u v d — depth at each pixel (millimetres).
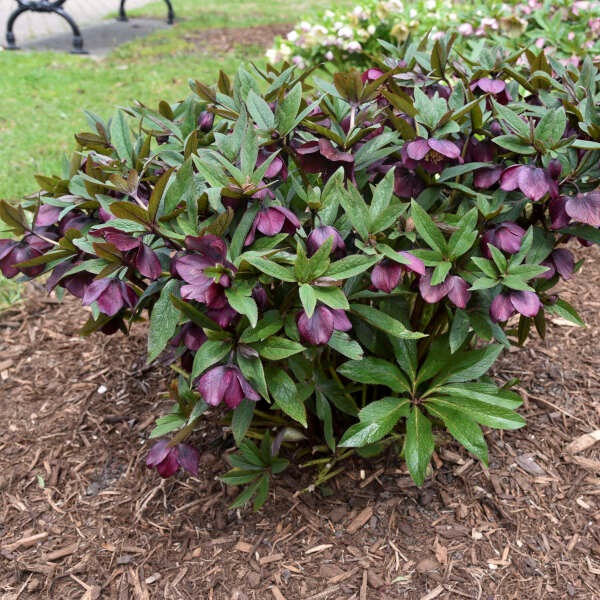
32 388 2791
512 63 2174
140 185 1784
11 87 7137
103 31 10625
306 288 1433
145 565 2012
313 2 13711
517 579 1903
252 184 1521
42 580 1989
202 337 1676
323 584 1910
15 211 1857
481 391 1884
